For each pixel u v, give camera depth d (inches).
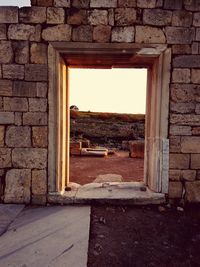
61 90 207.0
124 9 196.7
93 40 197.9
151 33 197.9
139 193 214.1
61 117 208.2
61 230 157.9
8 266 119.6
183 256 133.0
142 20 197.5
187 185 205.3
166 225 169.6
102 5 196.2
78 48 197.9
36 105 200.1
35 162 202.4
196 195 205.5
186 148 203.5
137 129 788.0
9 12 194.9
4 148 201.5
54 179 203.8
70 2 195.9
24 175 202.7
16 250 134.1
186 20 198.2
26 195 202.8
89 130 767.7
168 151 203.8
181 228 165.6
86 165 395.5
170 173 205.0
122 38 197.9
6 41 196.5
